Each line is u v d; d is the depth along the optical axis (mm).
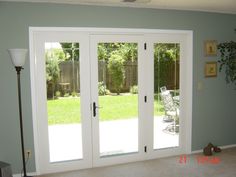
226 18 4066
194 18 3875
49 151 3477
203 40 3963
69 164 3541
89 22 3395
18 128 3277
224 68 4141
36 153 3367
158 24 3695
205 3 3418
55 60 3389
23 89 3240
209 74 4043
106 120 3672
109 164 3711
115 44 3590
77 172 3475
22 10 3139
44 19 3225
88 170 3537
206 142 4188
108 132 3701
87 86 3525
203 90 4059
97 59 3531
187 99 4023
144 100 3801
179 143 4062
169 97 3939
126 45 3641
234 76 4020
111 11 3469
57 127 3488
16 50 2811
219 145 4281
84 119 3561
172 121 3998
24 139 3312
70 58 3436
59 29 3293
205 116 4129
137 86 3756
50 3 3225
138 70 3729
